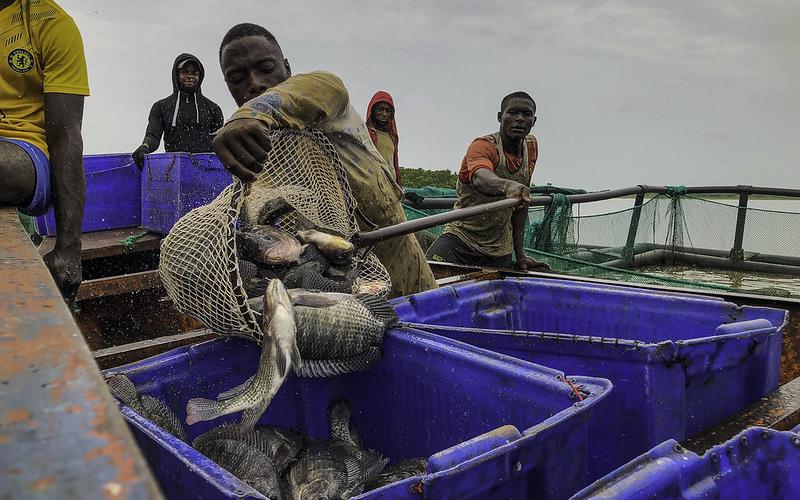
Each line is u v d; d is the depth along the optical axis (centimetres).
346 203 397
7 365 84
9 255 165
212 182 609
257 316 283
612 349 267
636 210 880
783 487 183
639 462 171
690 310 353
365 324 296
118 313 464
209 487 168
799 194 905
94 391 78
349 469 274
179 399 281
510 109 657
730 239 902
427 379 285
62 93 334
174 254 291
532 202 752
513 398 244
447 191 955
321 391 324
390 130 838
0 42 325
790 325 386
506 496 193
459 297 397
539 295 414
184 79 795
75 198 339
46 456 63
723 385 290
